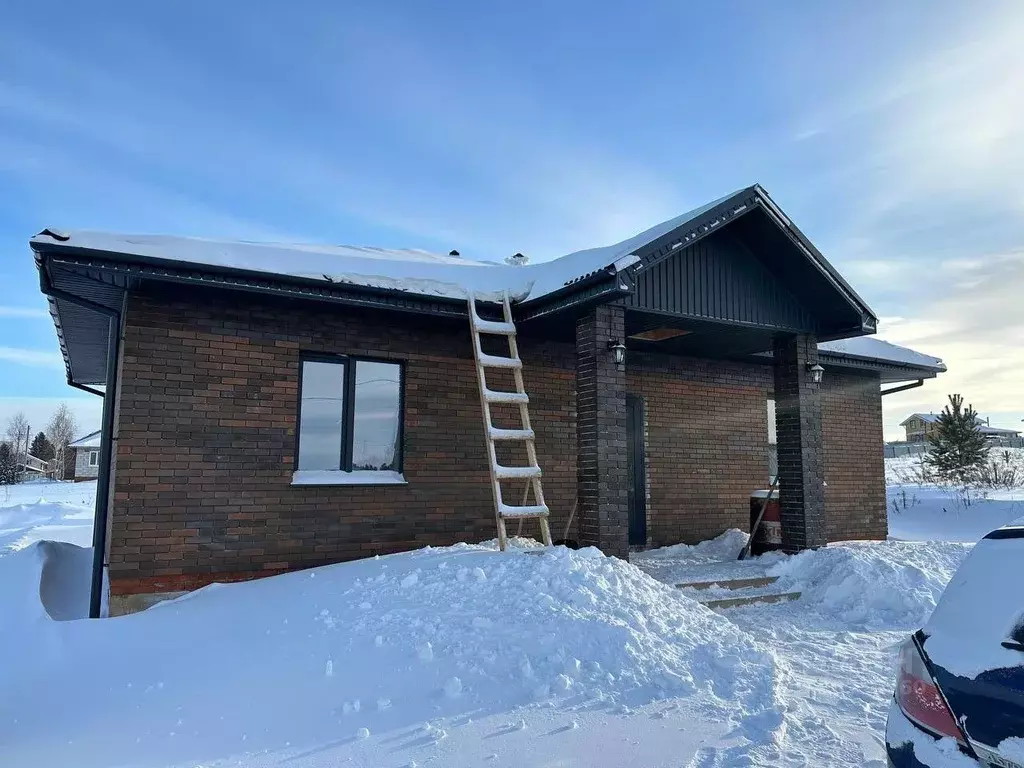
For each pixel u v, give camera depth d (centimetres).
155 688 474
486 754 373
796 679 532
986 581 262
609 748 382
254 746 386
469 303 828
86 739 403
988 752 225
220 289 773
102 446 780
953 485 2600
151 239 717
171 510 743
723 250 905
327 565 796
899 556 912
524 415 806
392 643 509
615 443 792
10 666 529
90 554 1118
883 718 447
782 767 367
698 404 1180
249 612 615
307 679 468
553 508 983
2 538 1557
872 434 1377
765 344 1063
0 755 386
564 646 499
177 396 759
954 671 244
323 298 763
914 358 1291
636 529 1104
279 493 802
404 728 402
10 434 8550
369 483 855
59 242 652
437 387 918
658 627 551
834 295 931
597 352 793
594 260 822
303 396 850
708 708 440
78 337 1027
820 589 835
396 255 1041
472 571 621
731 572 882
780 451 991
